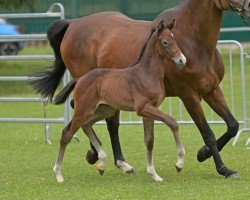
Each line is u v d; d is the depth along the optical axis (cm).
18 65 3294
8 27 3206
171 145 1697
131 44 1355
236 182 1257
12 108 2392
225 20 3341
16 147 1719
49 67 1484
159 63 1244
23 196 1201
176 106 2253
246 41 3347
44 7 3219
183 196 1161
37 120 1753
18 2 2939
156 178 1283
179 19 1302
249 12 1263
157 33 1237
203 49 1288
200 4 1283
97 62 1416
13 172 1412
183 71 1277
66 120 1734
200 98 1305
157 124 1909
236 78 2819
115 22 1420
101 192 1209
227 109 1324
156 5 3338
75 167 1452
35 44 3588
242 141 1736
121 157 1396
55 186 1270
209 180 1283
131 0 3347
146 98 1237
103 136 1844
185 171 1385
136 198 1158
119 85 1254
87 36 1441
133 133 1891
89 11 3338
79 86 1280
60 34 1505
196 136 1827
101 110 1299
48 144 1753
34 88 1476
